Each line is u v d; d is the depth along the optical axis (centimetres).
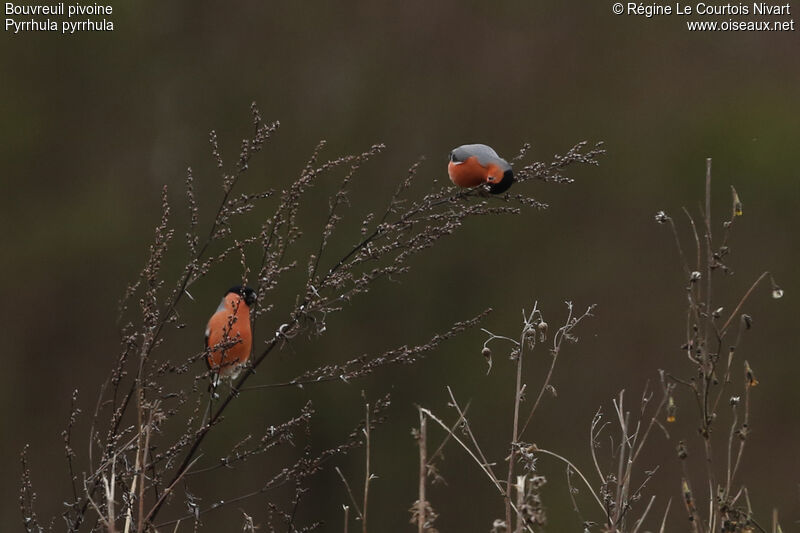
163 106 1917
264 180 1862
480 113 1947
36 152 1912
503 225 1933
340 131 1902
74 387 1805
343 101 1925
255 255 1766
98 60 1931
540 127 1953
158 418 454
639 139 1962
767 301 1850
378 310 1878
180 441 468
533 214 1936
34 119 1919
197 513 455
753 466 1662
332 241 1803
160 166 1883
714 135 1945
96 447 1689
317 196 1850
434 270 1909
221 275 1759
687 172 1945
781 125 1931
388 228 499
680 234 1917
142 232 1856
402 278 1884
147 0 1936
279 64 1938
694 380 415
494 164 623
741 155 1930
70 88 1927
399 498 1755
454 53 1978
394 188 1873
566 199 1950
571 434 1755
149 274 476
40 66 1919
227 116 1911
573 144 1952
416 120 1920
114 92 1933
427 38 1978
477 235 1925
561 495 1455
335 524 1753
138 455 440
